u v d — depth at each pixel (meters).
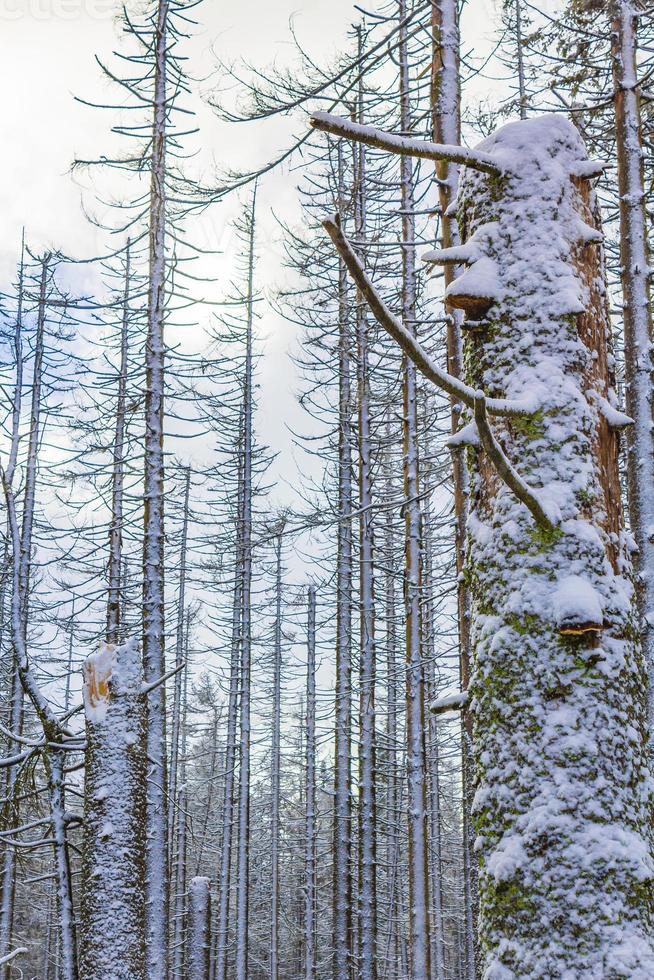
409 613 13.22
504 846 3.06
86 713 6.89
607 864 2.89
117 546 19.20
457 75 8.96
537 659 3.18
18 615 6.93
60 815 6.66
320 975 31.67
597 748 3.04
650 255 10.92
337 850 18.12
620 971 2.74
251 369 25.48
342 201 4.88
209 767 40.88
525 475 3.39
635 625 3.34
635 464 8.83
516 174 3.73
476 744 3.31
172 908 28.59
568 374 3.48
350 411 18.30
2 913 17.94
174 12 15.35
